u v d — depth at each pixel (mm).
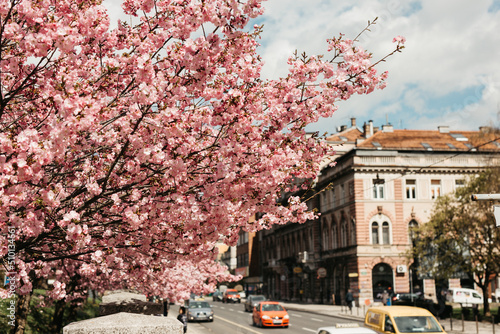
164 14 6883
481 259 32250
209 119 6812
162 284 16062
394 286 48531
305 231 63688
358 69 7059
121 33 7359
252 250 94375
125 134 6387
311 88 7133
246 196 7383
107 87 7211
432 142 53125
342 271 52500
